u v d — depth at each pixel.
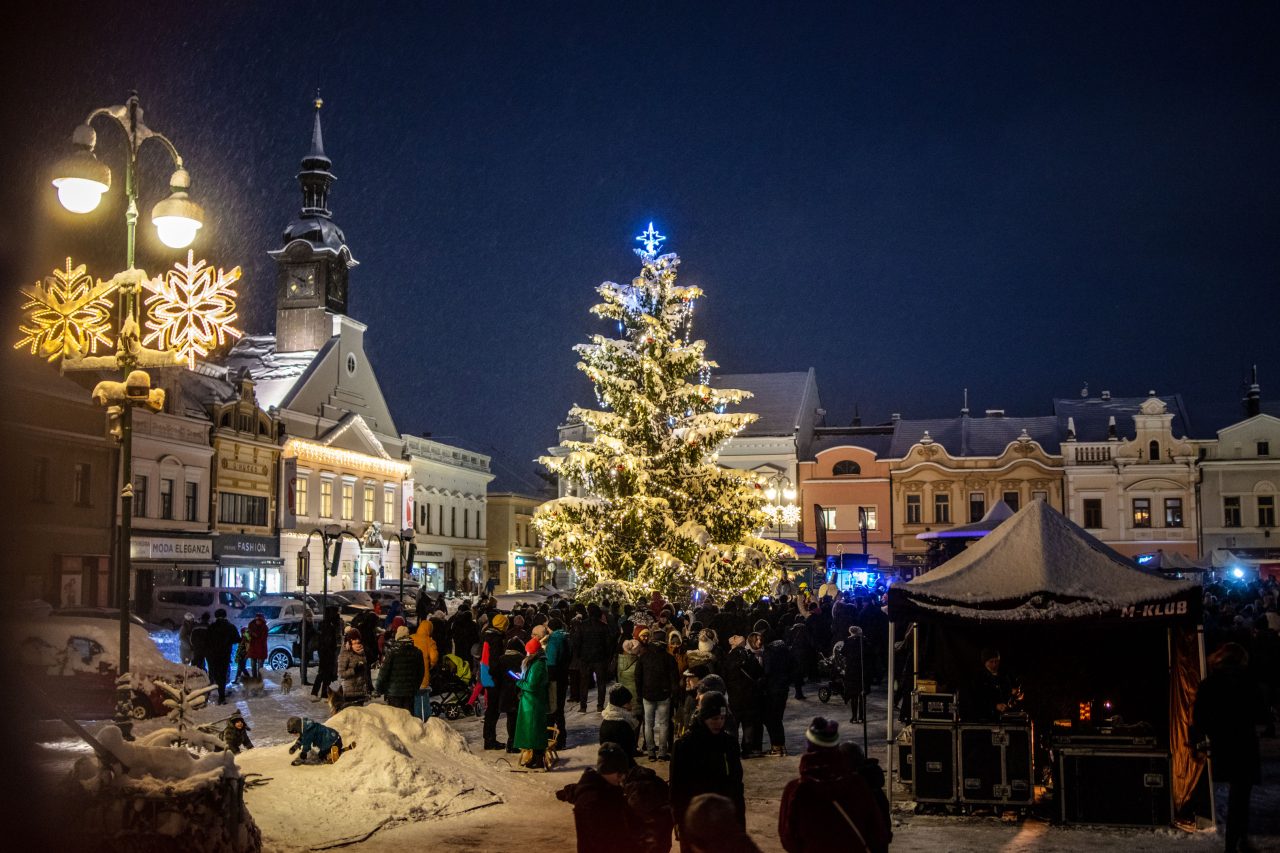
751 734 17.55
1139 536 70.06
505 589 87.88
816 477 74.06
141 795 9.84
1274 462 68.69
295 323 69.94
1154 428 70.44
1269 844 11.60
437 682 23.58
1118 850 11.47
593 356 37.16
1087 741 12.65
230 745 15.14
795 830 7.11
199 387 55.78
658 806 7.49
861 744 18.67
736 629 24.14
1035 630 14.58
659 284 37.34
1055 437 73.31
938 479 72.44
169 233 13.91
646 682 17.38
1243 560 66.50
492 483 93.12
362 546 66.25
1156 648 14.08
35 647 19.36
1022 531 13.89
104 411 44.91
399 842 11.87
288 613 39.06
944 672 15.11
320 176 72.31
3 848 8.82
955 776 13.06
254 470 57.03
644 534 35.25
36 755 9.15
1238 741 11.11
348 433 66.56
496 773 15.41
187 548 50.00
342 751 13.95
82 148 12.98
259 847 10.81
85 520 43.84
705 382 38.12
